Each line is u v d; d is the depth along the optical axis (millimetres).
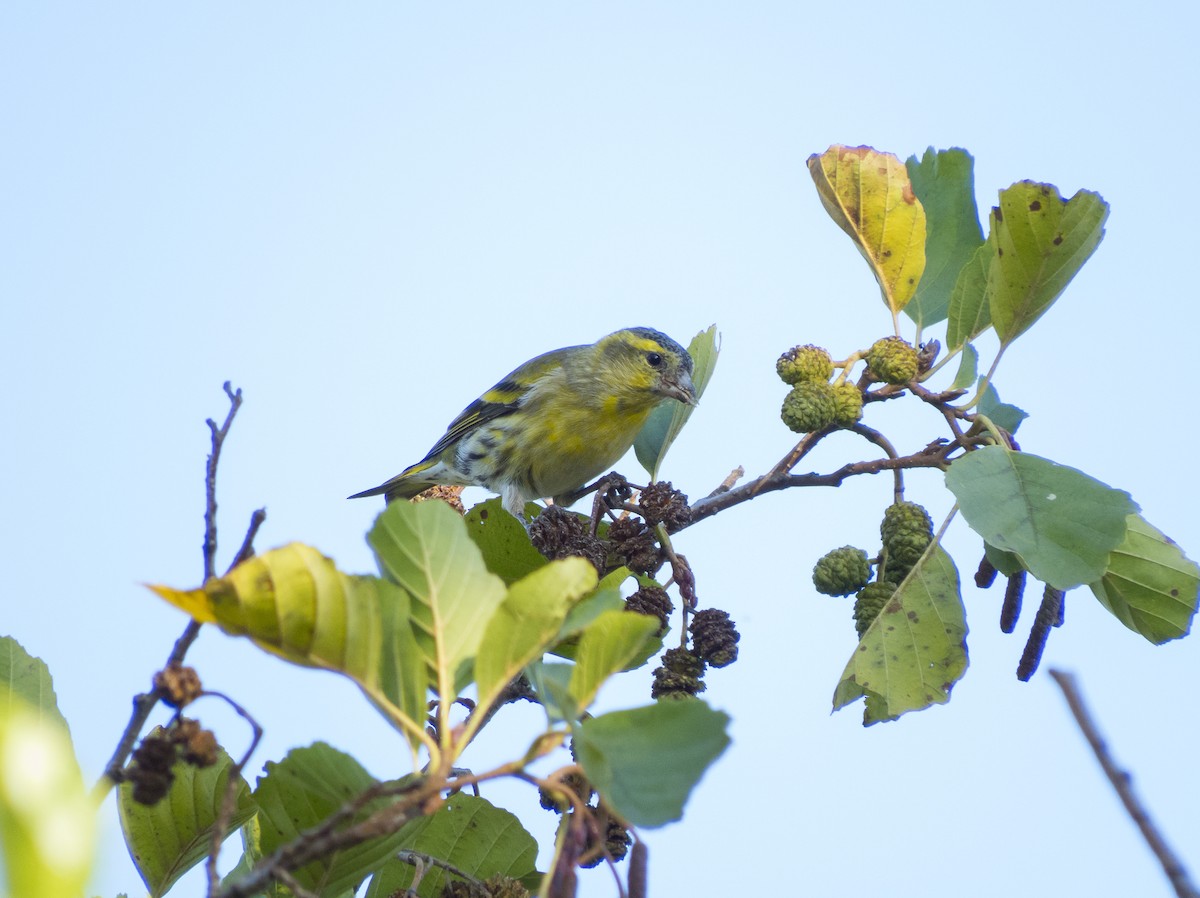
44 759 2537
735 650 7102
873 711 7395
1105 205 7746
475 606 4773
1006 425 8492
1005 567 7457
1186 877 3289
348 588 4422
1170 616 7262
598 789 4164
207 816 5902
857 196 8828
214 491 4785
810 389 8258
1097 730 3510
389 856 5648
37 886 2488
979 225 9375
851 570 7793
